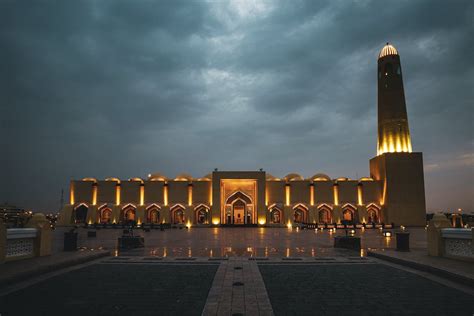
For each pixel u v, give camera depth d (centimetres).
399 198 4628
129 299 646
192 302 625
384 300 641
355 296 668
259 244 1809
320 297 661
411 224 4566
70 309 582
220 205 4794
